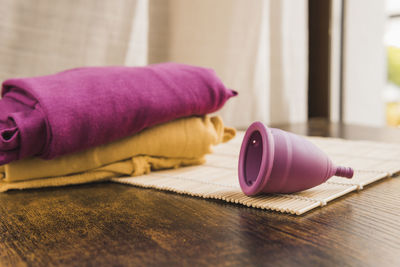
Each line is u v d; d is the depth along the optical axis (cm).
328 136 155
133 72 76
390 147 114
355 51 256
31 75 138
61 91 66
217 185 68
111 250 41
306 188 58
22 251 41
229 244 42
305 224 49
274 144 53
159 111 74
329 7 244
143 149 77
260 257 39
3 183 70
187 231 47
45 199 63
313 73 254
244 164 60
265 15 206
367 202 59
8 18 132
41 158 67
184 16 180
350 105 260
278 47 216
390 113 269
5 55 132
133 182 72
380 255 39
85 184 75
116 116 68
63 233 47
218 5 184
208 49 184
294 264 37
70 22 146
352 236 44
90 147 69
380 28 256
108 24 156
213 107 83
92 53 153
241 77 196
